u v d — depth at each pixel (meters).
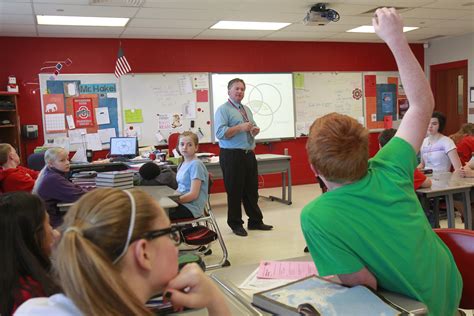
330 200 1.09
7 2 4.60
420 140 1.21
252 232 4.73
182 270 0.89
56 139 6.50
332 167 1.08
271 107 7.59
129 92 6.80
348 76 8.08
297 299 1.01
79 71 6.56
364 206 1.07
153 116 6.94
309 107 7.85
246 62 7.43
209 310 0.88
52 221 3.07
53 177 3.12
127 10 5.12
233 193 4.55
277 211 5.80
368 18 6.10
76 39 6.52
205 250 3.93
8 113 6.13
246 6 5.18
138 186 3.85
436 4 5.49
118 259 0.73
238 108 4.53
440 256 1.16
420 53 8.58
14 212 1.24
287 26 6.41
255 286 1.26
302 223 1.11
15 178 3.58
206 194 3.63
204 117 7.20
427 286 1.08
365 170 1.10
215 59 7.25
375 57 8.26
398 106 8.48
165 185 3.92
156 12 5.27
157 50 6.94
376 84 8.29
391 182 1.11
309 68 7.82
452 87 8.34
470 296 1.47
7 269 1.18
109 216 0.74
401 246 1.06
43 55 6.39
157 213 0.80
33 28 5.83
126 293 0.70
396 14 1.24
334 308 0.94
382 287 1.10
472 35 7.54
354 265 1.04
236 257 3.92
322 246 1.06
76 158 6.34
